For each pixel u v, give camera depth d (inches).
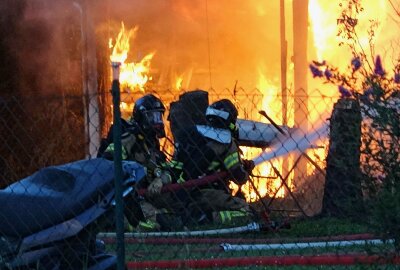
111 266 467.2
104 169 454.6
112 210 451.2
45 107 924.0
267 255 588.4
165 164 762.8
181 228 738.2
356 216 420.5
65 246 450.0
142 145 748.6
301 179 864.9
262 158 823.1
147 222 733.3
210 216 759.7
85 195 445.4
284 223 711.1
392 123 399.9
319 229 677.3
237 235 710.5
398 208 397.7
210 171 761.6
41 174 459.8
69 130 959.0
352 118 411.8
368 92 404.8
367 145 405.7
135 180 457.1
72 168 459.8
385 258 427.8
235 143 766.5
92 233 453.4
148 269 550.3
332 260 525.0
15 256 444.1
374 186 405.7
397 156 399.9
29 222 441.7
